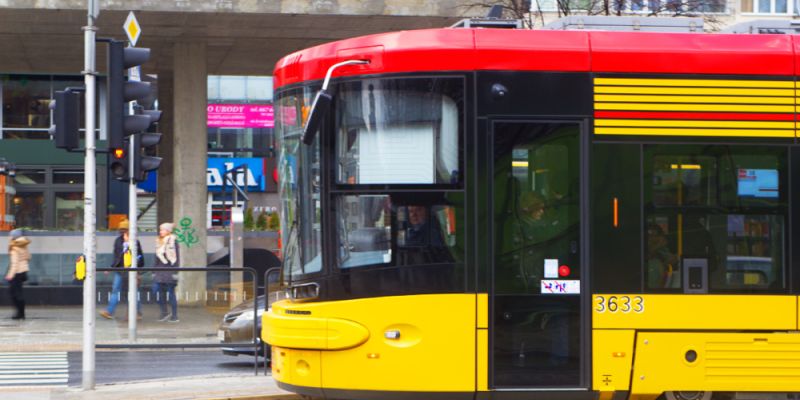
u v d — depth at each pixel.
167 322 22.53
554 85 14.02
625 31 14.34
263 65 44.09
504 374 13.79
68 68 47.09
